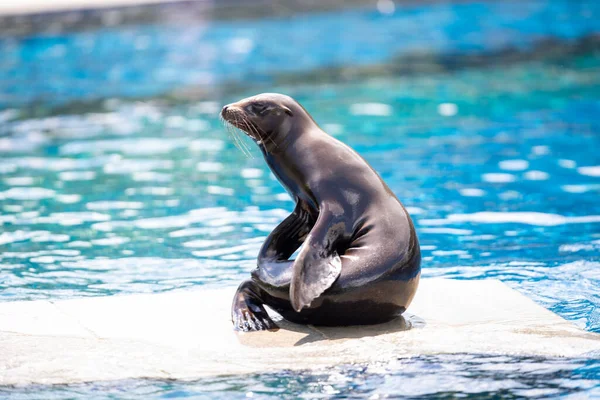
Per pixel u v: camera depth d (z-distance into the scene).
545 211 26.38
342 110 41.91
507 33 60.34
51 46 59.50
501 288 18.55
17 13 58.88
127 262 22.19
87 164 34.06
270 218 26.25
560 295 19.03
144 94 47.47
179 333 15.66
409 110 41.53
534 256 22.16
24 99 47.47
